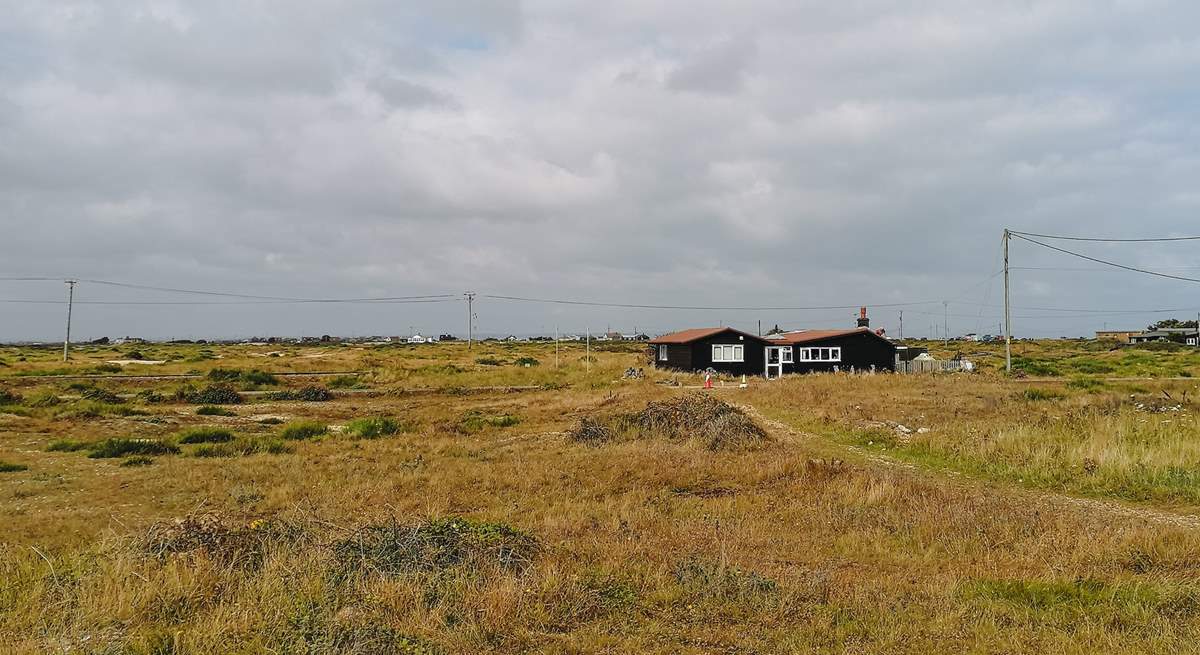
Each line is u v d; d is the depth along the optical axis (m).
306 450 19.30
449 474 14.99
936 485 13.25
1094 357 70.00
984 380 36.97
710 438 18.47
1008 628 6.32
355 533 8.70
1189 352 78.44
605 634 6.37
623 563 8.38
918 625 6.44
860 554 9.15
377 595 6.85
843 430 20.20
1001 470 14.54
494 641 6.12
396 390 42.16
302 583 7.04
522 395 37.62
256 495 13.55
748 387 35.22
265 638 5.91
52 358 73.25
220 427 25.30
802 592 7.36
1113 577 7.69
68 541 10.55
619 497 12.89
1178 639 5.92
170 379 47.56
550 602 7.00
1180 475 12.71
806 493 12.77
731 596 7.24
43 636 5.92
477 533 8.85
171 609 6.59
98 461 17.47
